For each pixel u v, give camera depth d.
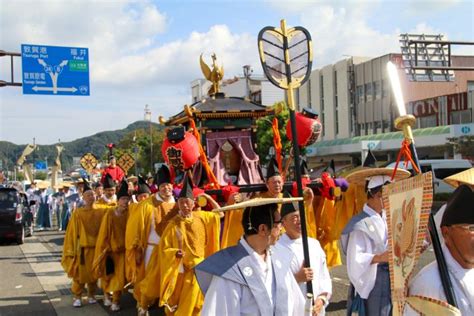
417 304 2.89
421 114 35.44
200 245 6.39
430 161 24.05
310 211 7.98
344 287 9.05
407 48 19.98
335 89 43.91
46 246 16.80
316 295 4.43
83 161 21.22
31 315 8.14
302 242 4.19
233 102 8.96
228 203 7.00
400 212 3.05
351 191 7.70
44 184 25.27
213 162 8.51
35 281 10.86
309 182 8.06
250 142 8.85
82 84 19.66
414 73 20.53
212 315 3.29
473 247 2.88
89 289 8.90
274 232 3.49
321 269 4.53
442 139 29.81
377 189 4.93
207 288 3.45
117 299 8.28
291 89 4.64
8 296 9.50
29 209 20.09
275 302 3.40
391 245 3.15
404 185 3.02
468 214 2.87
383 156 35.91
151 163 52.81
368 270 4.79
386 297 4.80
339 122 43.50
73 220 8.69
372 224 4.89
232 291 3.33
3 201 17.22
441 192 23.27
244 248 3.46
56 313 8.23
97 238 8.41
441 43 19.30
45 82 19.28
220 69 9.49
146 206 7.37
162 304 6.24
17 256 14.52
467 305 2.88
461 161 24.19
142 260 7.32
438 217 3.23
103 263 8.22
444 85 37.72
